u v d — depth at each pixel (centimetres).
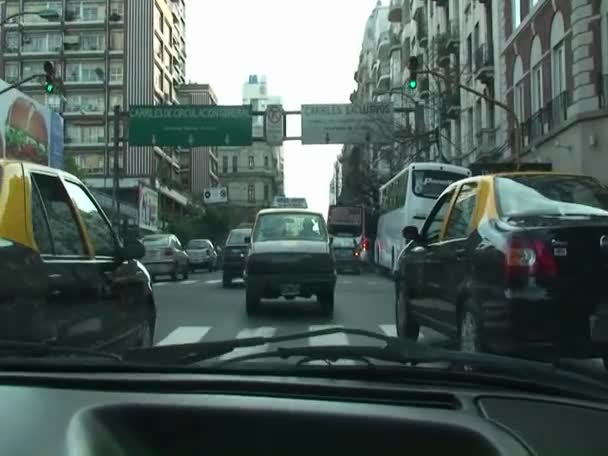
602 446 260
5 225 479
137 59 8094
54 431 240
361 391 296
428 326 836
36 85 8119
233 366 339
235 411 271
